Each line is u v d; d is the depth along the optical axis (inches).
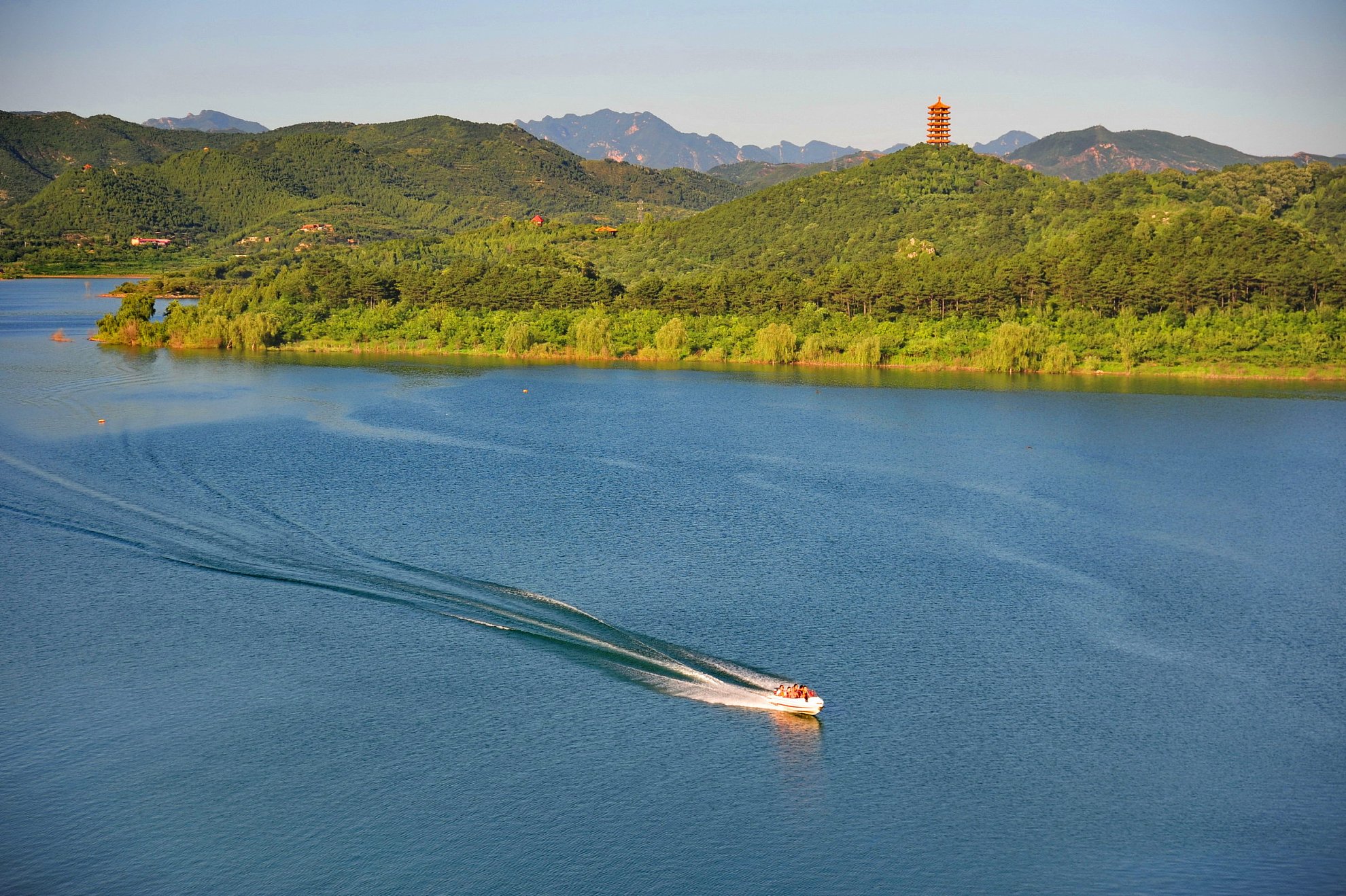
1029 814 3043.8
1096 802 3097.9
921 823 3004.4
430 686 3641.7
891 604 4387.3
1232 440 7519.7
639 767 3230.8
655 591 4461.1
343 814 3009.4
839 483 6259.8
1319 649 4047.7
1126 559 4990.2
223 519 5329.7
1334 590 4628.4
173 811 3009.4
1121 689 3715.6
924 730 3437.5
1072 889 2760.8
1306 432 7746.1
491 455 6870.1
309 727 3395.7
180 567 4655.5
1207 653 4003.4
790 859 2866.6
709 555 4923.7
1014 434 7677.2
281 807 3029.0
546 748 3302.2
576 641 3956.7
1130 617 4318.4
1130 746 3376.0
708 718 3472.0
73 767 3189.0
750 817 3019.2
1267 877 2802.7
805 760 3270.2
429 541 5039.4
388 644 3934.5
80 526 5162.4
